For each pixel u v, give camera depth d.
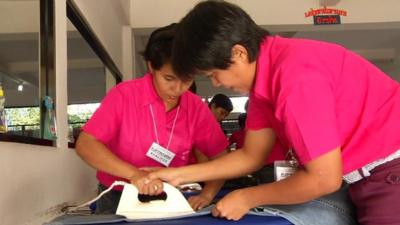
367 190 0.93
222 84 0.93
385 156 0.91
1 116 1.41
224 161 1.14
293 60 0.86
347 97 0.92
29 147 1.60
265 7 4.75
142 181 1.04
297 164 1.11
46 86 1.99
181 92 1.29
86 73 3.00
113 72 4.09
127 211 0.96
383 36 6.39
